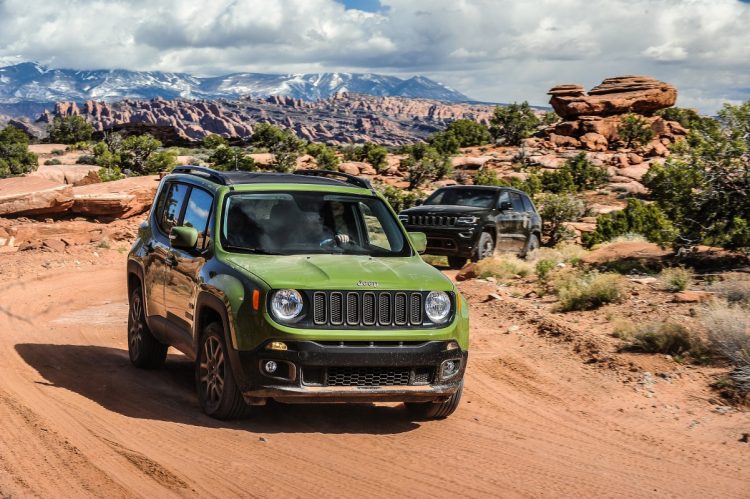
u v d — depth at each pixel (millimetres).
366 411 6617
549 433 6305
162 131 144500
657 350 9008
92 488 4375
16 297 13000
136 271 8086
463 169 69875
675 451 5965
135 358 8203
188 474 4711
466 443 5836
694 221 14805
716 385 7812
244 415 6023
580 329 10250
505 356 9016
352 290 5656
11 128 91125
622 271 14680
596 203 48281
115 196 21969
